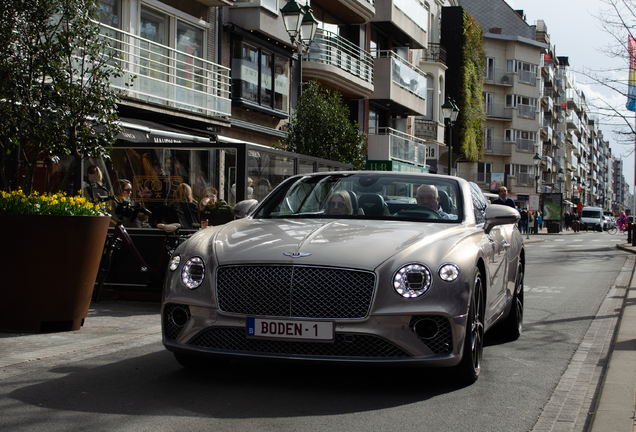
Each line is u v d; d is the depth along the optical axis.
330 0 27.98
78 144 8.62
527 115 74.44
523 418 4.46
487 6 76.19
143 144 10.15
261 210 6.41
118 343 6.80
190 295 4.93
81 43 8.51
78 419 4.21
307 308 4.71
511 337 7.53
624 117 24.48
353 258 4.78
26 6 7.97
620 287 13.88
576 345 7.29
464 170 71.44
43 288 7.15
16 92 8.03
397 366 4.68
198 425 4.10
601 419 4.30
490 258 5.81
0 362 5.76
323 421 4.24
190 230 10.09
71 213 7.29
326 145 20.27
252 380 5.25
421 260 4.82
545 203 54.91
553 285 14.24
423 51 42.97
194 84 21.58
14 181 12.94
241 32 23.09
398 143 34.56
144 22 19.61
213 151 10.14
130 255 9.94
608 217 81.19
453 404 4.73
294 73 26.41
